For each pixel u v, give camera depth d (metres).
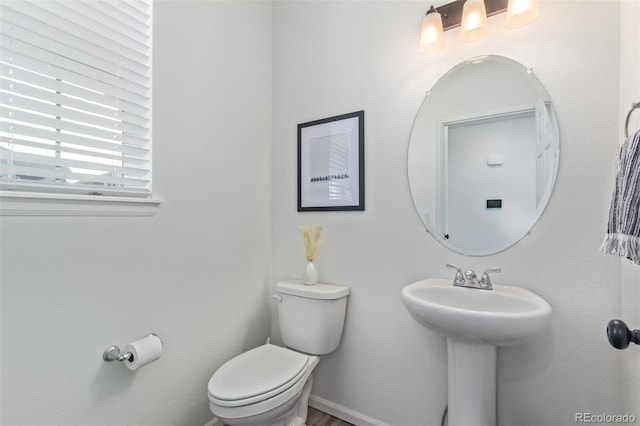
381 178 1.53
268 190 1.91
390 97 1.51
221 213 1.58
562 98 1.14
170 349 1.31
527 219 1.20
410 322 1.44
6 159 0.90
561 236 1.13
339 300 1.53
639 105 0.80
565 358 1.12
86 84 1.08
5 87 0.90
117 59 1.16
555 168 1.14
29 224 0.91
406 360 1.44
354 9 1.63
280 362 1.35
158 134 1.28
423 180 1.42
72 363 1.00
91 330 1.05
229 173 1.63
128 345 1.11
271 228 1.93
